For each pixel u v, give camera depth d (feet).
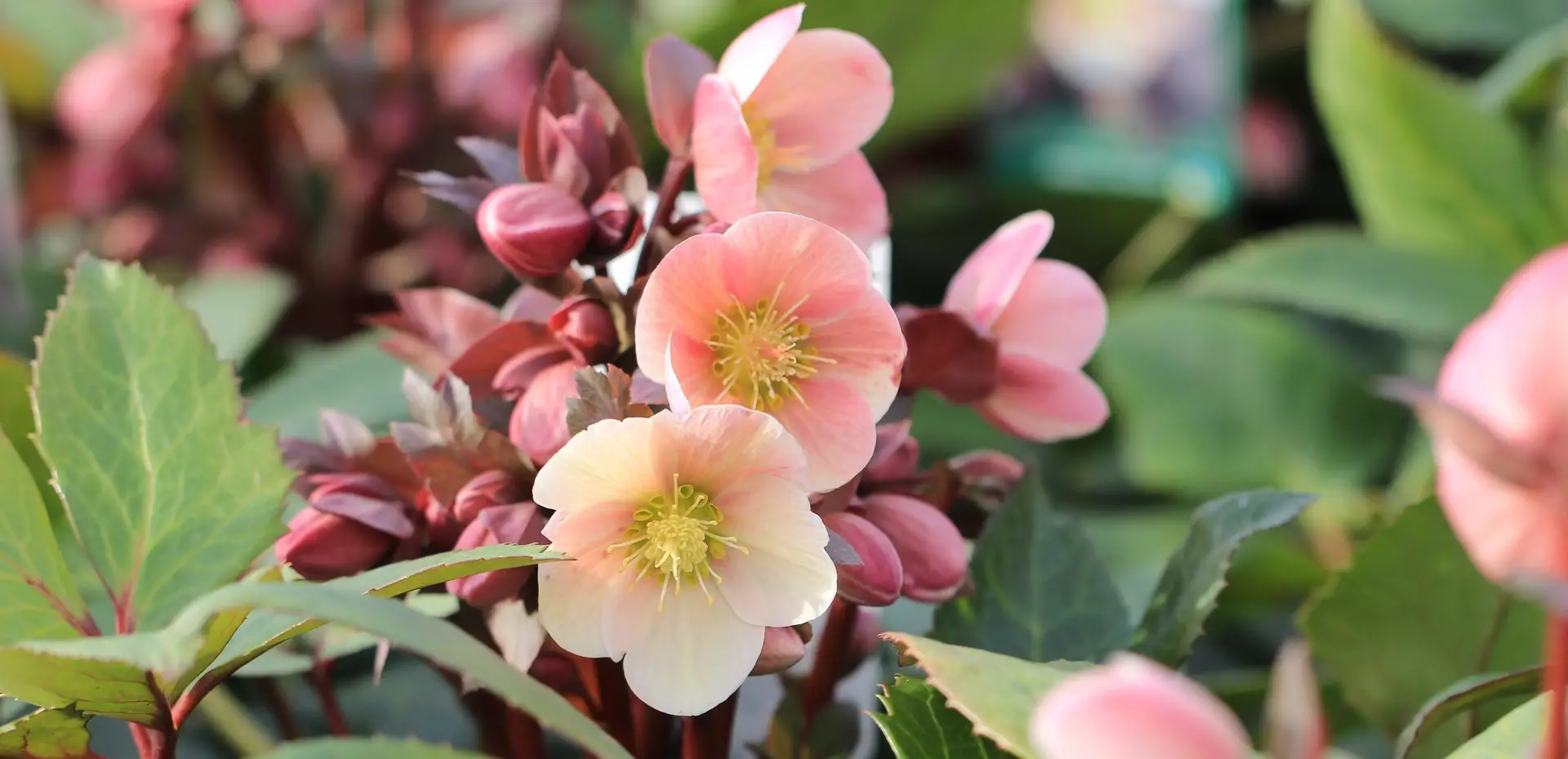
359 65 3.91
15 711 2.43
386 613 1.86
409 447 2.11
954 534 2.19
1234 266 3.72
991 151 5.40
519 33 4.19
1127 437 4.02
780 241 2.05
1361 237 3.73
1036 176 5.15
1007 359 2.28
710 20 3.82
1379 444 3.89
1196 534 2.36
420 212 3.98
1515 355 1.79
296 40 3.85
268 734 2.75
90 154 4.01
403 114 3.93
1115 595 2.43
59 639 2.03
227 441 2.17
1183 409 3.94
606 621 2.05
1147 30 4.93
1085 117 5.10
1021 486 2.48
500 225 2.11
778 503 2.04
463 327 2.27
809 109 2.26
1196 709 1.71
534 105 2.21
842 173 2.30
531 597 2.11
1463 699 2.13
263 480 2.16
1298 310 4.52
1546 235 3.66
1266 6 5.19
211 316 3.46
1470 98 3.65
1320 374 4.00
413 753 1.78
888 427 2.23
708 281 2.05
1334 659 2.41
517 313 2.22
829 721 2.34
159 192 4.00
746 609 2.05
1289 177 5.22
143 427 2.16
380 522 2.13
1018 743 1.93
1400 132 3.72
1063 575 2.44
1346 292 3.55
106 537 2.13
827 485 2.09
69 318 2.17
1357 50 3.64
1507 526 1.82
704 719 2.21
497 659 1.87
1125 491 4.21
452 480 2.12
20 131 4.53
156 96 3.88
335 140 3.95
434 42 4.09
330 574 2.14
